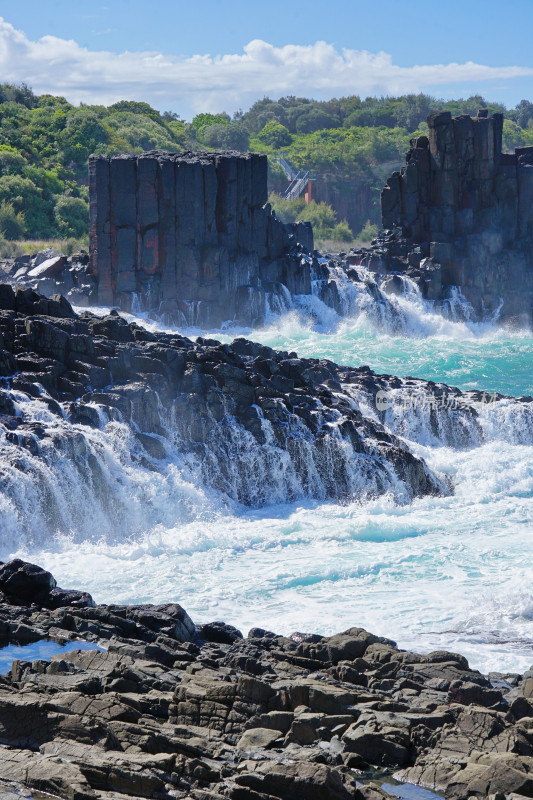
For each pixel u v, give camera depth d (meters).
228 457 85.94
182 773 30.69
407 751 33.84
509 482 91.81
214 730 34.94
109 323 97.94
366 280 198.50
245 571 64.56
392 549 70.38
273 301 184.88
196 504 80.19
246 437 87.12
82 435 76.12
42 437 74.69
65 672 38.62
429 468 90.69
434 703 37.50
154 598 58.88
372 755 33.75
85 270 180.38
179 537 72.25
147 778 29.44
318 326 187.50
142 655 42.78
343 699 36.94
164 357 91.00
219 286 178.88
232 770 30.89
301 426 89.69
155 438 83.62
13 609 48.81
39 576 51.81
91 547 70.00
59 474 73.25
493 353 175.12
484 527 77.12
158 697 36.78
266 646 45.81
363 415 102.19
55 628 45.78
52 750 31.55
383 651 43.75
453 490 89.75
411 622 54.47
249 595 59.75
